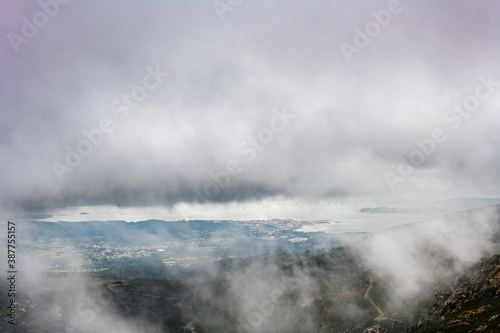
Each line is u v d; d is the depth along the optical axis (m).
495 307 114.06
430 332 117.94
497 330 96.44
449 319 122.38
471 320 113.00
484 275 142.12
